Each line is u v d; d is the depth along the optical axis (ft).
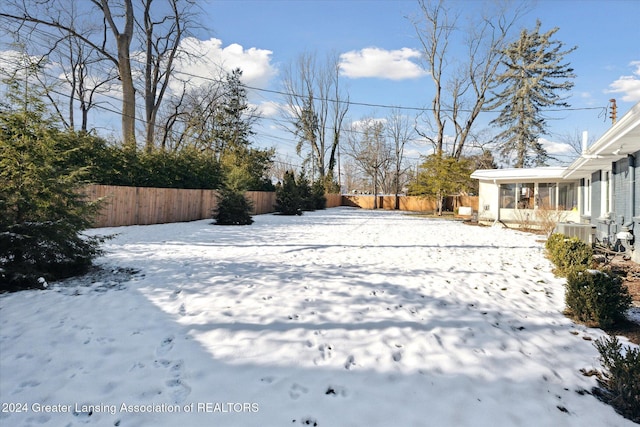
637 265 23.02
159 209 46.96
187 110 86.17
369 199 122.21
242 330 10.74
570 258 19.29
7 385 7.86
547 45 90.79
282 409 7.27
